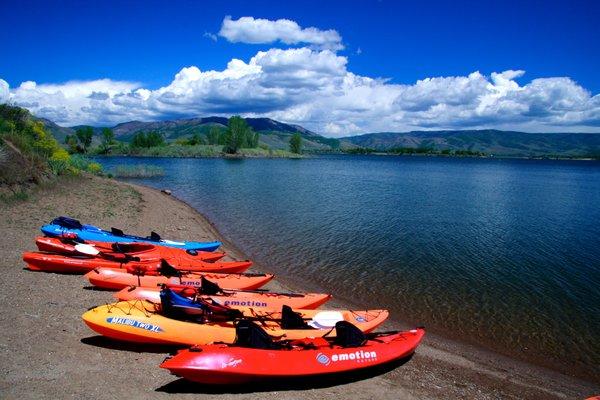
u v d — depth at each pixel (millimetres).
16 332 9258
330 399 8188
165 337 9062
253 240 21859
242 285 13625
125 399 7406
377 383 8961
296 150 149875
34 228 18453
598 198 47531
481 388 9172
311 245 21234
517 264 19109
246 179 55062
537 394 9141
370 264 18281
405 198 41812
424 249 21281
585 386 9625
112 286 12367
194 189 42375
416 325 12414
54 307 10828
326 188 48406
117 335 8984
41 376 7762
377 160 173375
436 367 9945
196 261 15219
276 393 8227
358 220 28344
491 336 11922
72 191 26984
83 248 14133
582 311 13805
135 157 105438
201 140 144125
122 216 23406
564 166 160750
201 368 7707
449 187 56594
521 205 40000
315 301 12180
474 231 26484
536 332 12250
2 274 12820
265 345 8633
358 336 9375
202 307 9812
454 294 15023
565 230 27797
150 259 14695
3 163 22984
